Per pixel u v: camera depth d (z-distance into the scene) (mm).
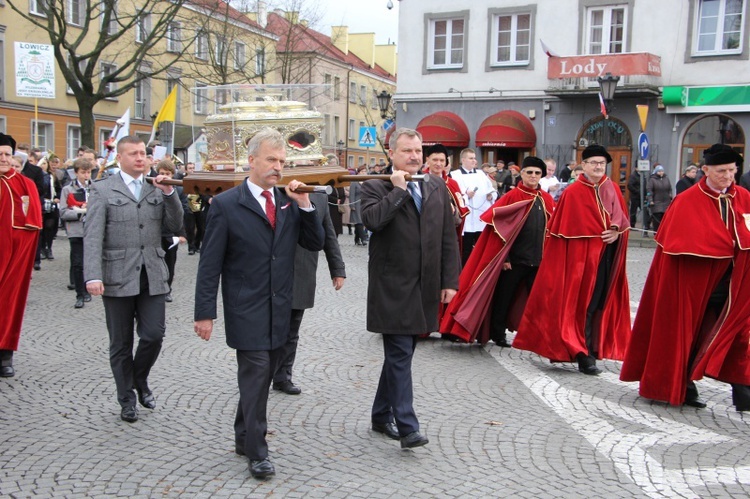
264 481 4707
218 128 5770
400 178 5070
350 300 11492
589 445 5418
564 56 26281
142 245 5793
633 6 25484
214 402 6316
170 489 4582
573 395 6668
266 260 4762
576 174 17078
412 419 5105
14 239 6902
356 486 4641
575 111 26625
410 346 5195
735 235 6109
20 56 16969
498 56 27969
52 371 7191
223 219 4746
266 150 4746
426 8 28734
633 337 6652
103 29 23812
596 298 7609
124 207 5754
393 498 4473
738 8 24172
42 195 14750
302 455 5152
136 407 6090
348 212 20547
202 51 33000
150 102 37906
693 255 6164
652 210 21406
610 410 6266
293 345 6574
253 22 36000
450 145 28031
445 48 28797
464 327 8156
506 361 7859
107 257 5715
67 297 11234
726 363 6254
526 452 5254
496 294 8445
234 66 34219
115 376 5809
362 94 54438
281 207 4852
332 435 5547
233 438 5477
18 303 6938
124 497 4465
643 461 5129
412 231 5176
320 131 5855
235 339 4727
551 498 4504
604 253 7551
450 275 5359
